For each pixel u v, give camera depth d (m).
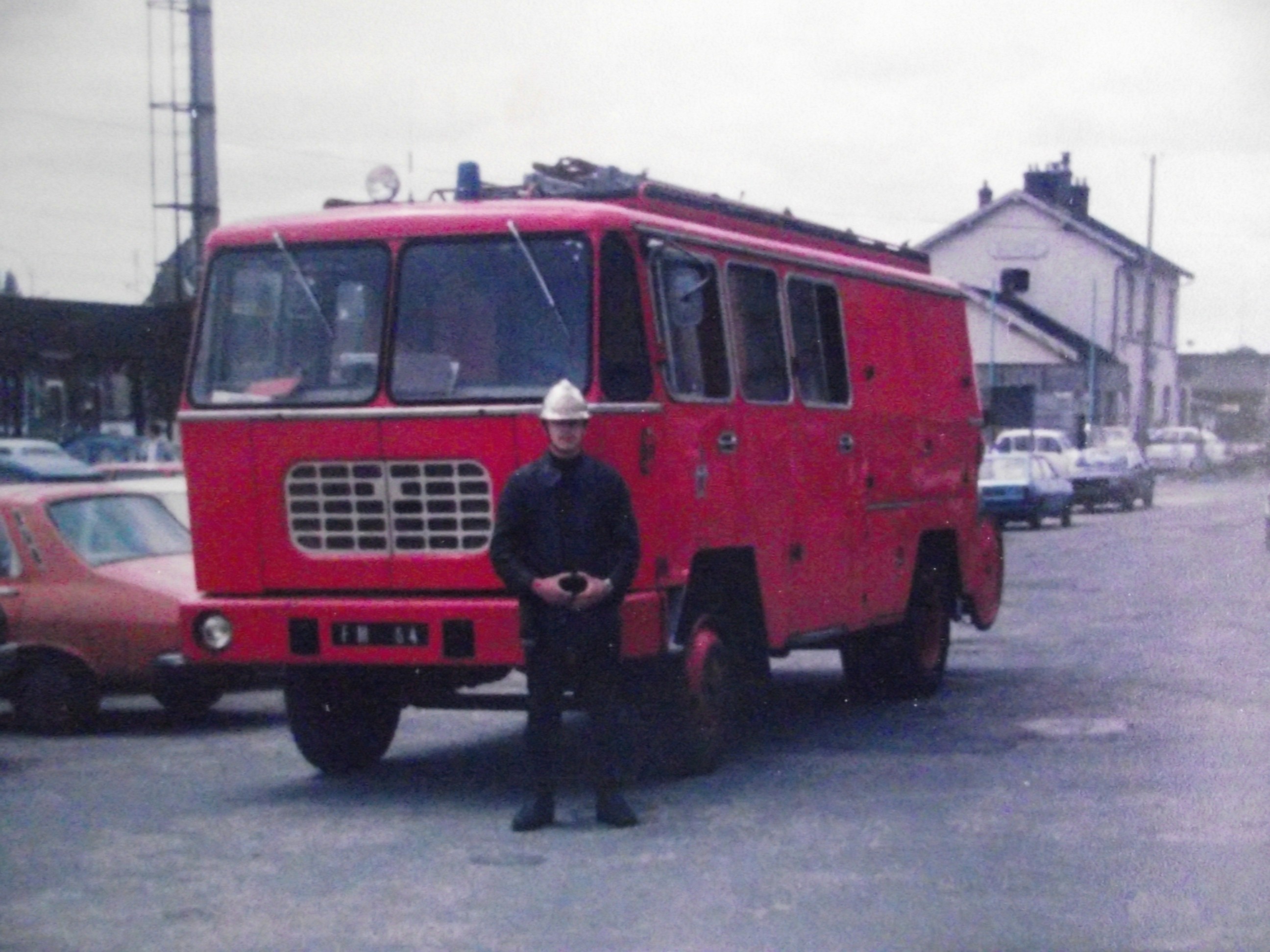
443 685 10.43
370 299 9.59
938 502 14.01
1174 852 8.10
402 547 9.42
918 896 7.34
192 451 9.82
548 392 9.18
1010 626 18.62
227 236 9.93
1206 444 73.88
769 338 11.11
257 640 9.52
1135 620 18.95
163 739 12.27
